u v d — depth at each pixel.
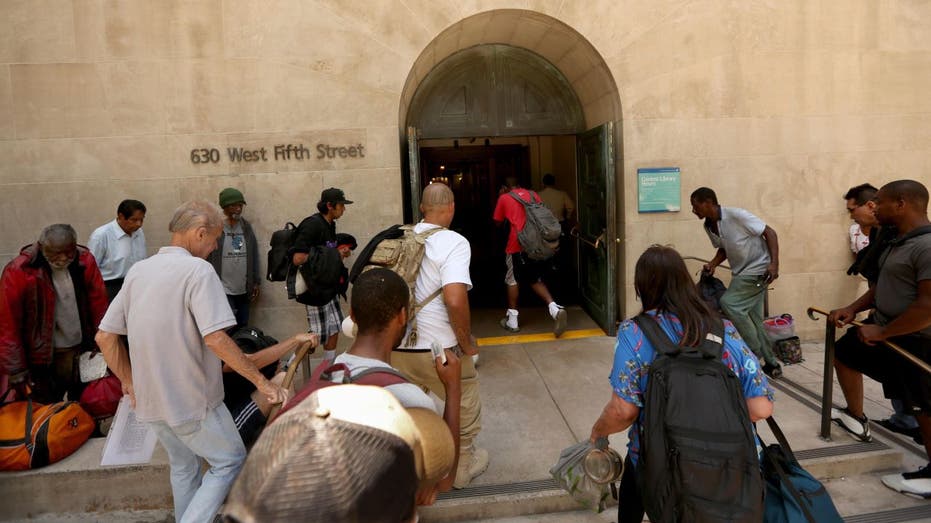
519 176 9.30
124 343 2.98
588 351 5.58
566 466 2.68
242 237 5.14
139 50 5.08
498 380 4.95
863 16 5.73
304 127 5.27
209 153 5.21
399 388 1.57
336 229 5.37
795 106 5.75
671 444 1.96
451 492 3.35
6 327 3.53
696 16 5.57
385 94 5.30
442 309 3.05
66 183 5.11
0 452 3.33
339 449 0.93
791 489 2.25
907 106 5.85
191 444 2.68
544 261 6.04
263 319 5.38
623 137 5.62
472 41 6.08
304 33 5.19
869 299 3.66
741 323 4.83
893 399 3.69
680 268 2.26
